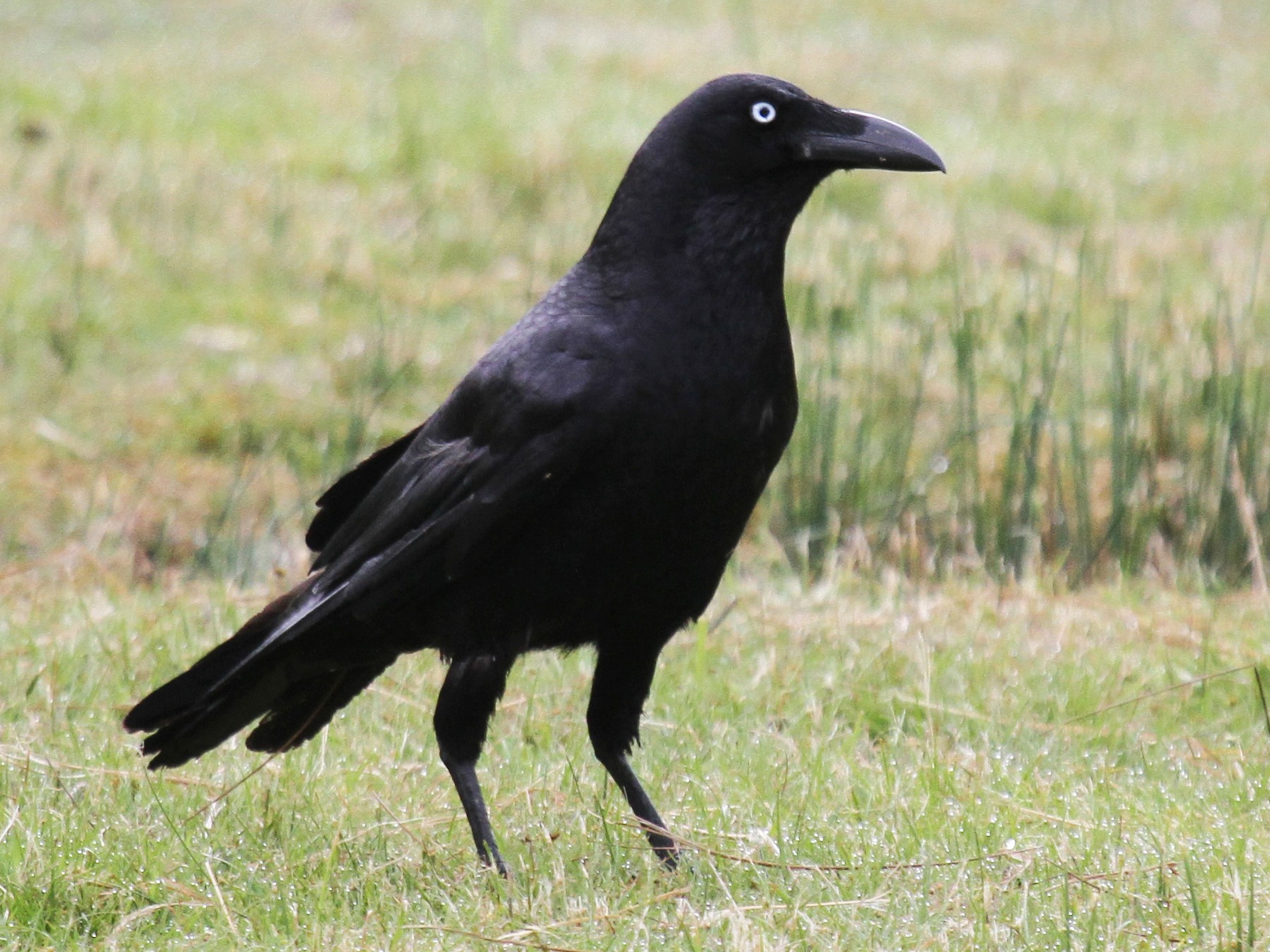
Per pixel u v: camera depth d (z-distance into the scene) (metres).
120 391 15.15
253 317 16.53
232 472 13.91
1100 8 31.56
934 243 18.20
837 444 13.66
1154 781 8.05
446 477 7.01
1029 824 7.37
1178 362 14.85
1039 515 12.62
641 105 22.64
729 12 29.25
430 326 16.58
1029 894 6.45
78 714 8.85
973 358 13.06
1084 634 10.17
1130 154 22.19
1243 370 12.16
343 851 7.17
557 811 7.67
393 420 14.75
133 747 8.34
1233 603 10.85
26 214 18.08
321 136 20.78
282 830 7.37
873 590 11.21
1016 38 29.00
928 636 10.02
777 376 6.98
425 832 7.38
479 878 6.84
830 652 9.77
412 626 7.39
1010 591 10.95
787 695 9.26
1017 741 8.69
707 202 6.99
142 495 13.38
